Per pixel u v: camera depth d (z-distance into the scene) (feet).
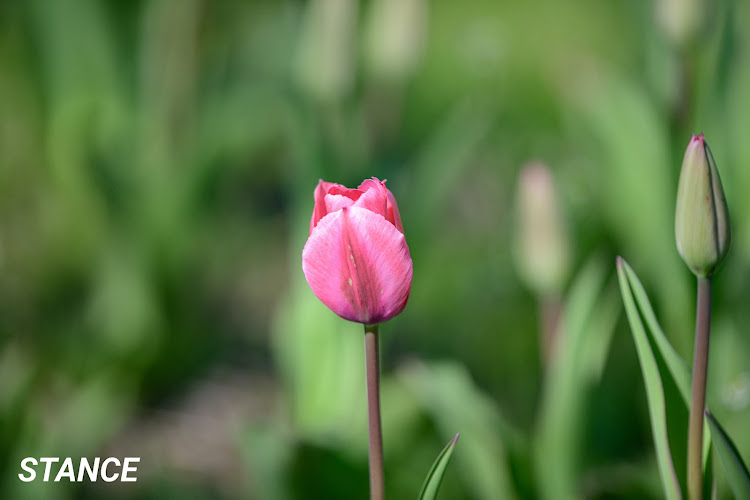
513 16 9.60
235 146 7.55
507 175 7.59
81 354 6.19
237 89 7.85
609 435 4.24
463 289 6.64
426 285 6.60
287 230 8.26
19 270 6.93
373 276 3.01
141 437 5.86
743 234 4.33
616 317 3.98
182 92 7.30
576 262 4.73
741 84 4.66
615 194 4.55
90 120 6.56
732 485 3.15
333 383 4.67
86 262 7.09
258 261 7.88
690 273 4.06
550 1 9.74
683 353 4.12
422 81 8.41
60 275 7.05
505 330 6.15
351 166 5.02
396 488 4.12
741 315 4.29
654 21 4.39
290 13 8.71
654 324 3.26
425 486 3.12
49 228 7.11
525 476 3.77
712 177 3.03
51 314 6.68
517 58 8.84
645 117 4.37
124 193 6.37
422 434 4.44
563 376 3.74
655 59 4.53
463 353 6.09
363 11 5.66
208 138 7.07
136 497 4.96
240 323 7.18
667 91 4.29
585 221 4.95
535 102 8.28
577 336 3.73
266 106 7.55
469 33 6.35
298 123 4.83
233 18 8.93
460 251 7.03
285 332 5.22
